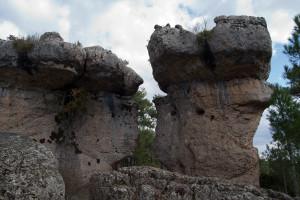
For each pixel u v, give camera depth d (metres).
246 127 12.39
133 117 17.28
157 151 15.22
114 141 16.09
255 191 9.27
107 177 9.83
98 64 13.80
